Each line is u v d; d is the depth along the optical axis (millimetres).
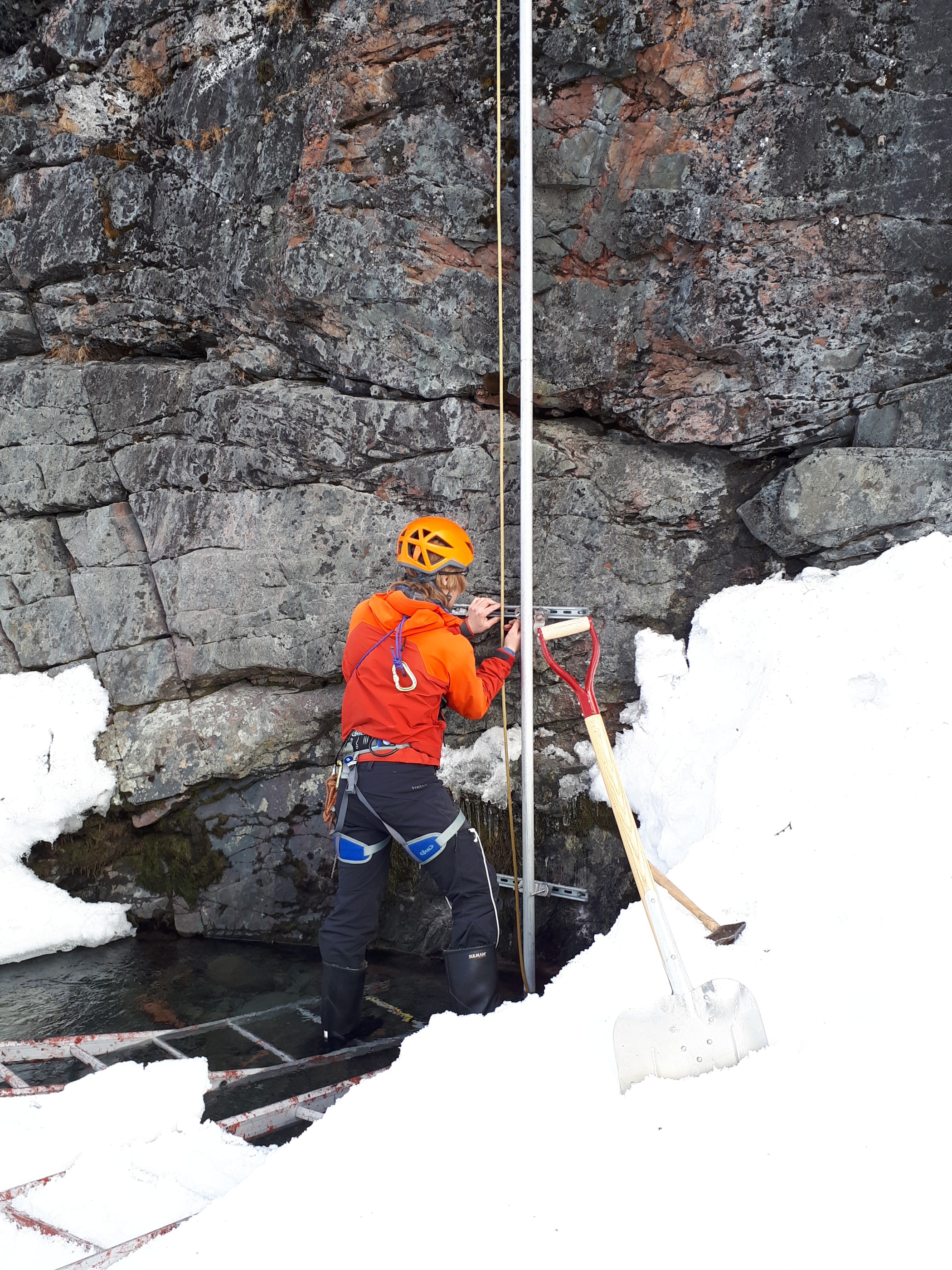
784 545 3480
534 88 3410
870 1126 1622
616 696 3814
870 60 3104
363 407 3811
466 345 3686
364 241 3664
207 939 4160
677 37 3189
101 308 4301
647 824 3465
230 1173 2225
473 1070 1994
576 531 3754
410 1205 1646
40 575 4438
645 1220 1532
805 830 2520
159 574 4223
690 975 2203
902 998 1899
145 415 4207
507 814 3863
